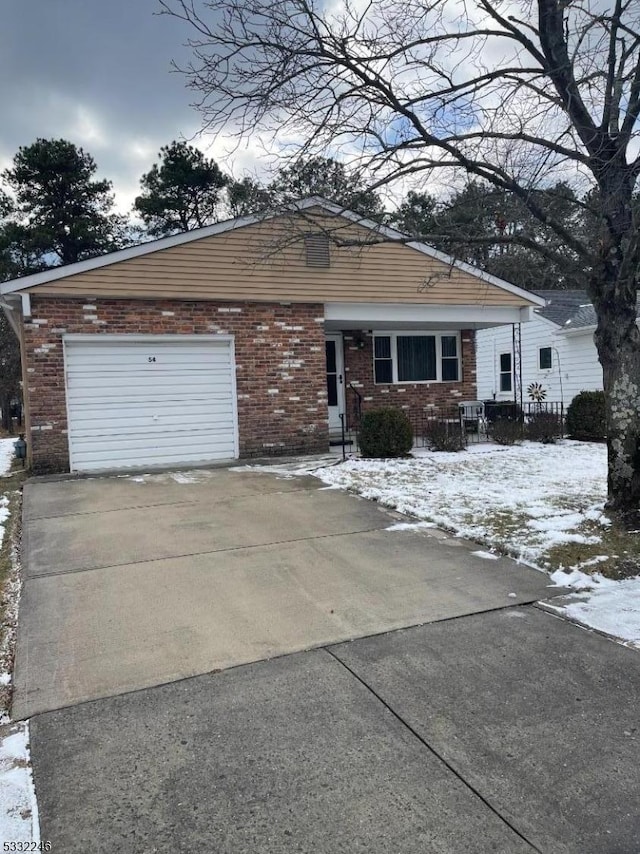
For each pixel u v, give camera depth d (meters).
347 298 11.47
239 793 2.38
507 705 2.99
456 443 11.48
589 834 2.15
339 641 3.73
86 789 2.42
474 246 7.34
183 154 26.50
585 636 3.75
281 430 11.25
